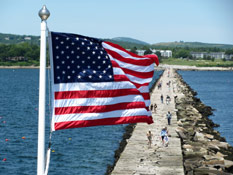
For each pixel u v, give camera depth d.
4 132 43.53
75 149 35.34
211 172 23.95
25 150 35.28
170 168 24.16
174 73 193.62
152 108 49.81
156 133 35.44
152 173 23.05
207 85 144.00
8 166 30.20
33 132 44.16
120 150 31.62
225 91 116.62
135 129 37.50
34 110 64.94
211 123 50.75
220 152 31.70
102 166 29.83
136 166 24.59
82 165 30.09
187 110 56.03
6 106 69.62
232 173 25.69
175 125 39.91
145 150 28.77
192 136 35.69
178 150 28.72
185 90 91.19
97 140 39.38
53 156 32.72
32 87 122.88
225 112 66.44
